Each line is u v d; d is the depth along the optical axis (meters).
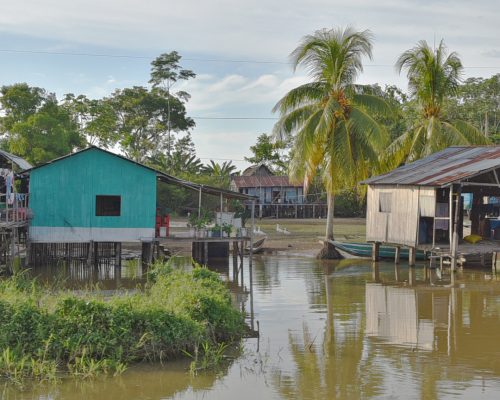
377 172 29.64
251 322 15.40
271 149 65.50
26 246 25.66
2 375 10.68
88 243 25.77
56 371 10.91
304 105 30.25
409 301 18.25
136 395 10.00
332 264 27.95
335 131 28.77
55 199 25.23
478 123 59.31
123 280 22.03
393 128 46.50
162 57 63.41
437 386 10.53
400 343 13.35
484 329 14.66
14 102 48.69
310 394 10.12
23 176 26.66
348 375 11.09
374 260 28.48
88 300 12.59
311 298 18.88
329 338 13.76
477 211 27.86
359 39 29.17
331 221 30.73
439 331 14.46
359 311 16.80
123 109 62.31
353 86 29.73
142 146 59.59
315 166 29.42
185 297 13.14
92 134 54.59
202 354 11.98
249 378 10.87
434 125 31.03
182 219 50.53
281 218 59.16
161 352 11.62
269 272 25.28
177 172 56.56
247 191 60.03
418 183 24.75
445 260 27.33
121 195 25.64
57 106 50.25
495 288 20.56
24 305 11.63
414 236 25.44
